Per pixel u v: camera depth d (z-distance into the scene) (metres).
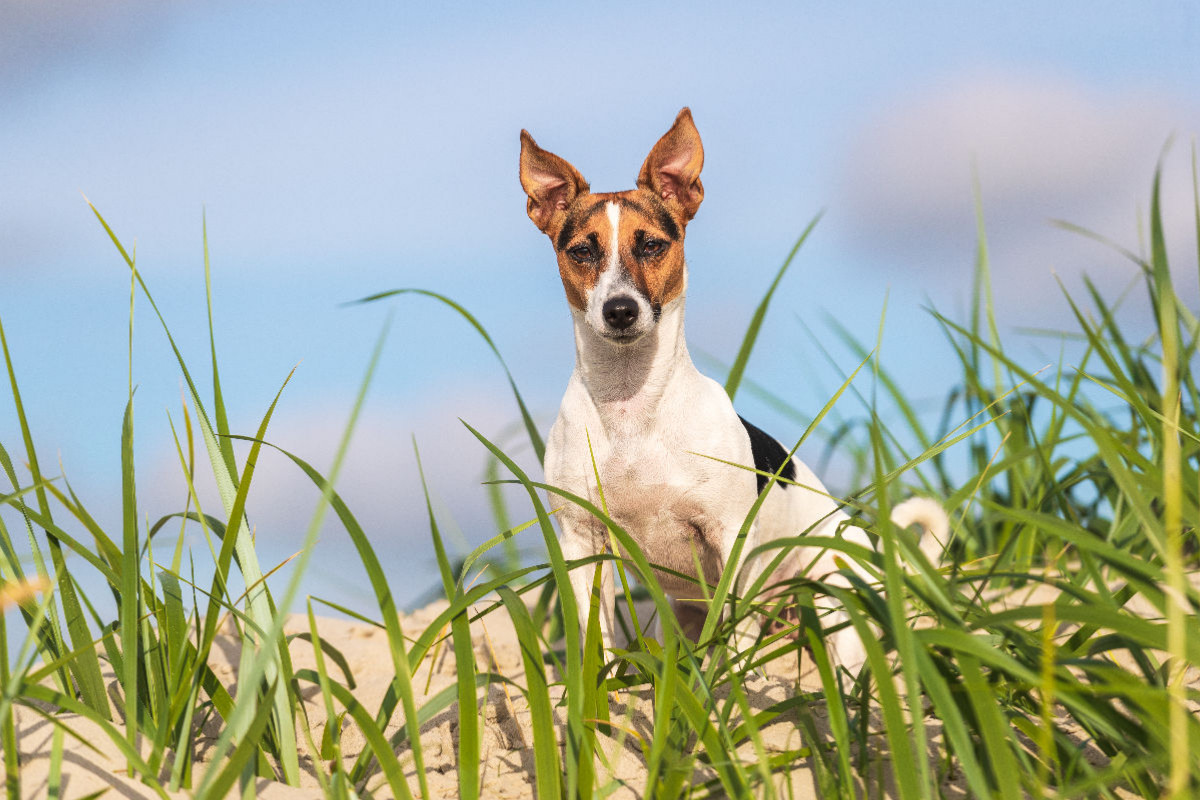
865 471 5.52
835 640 4.47
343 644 4.77
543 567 2.83
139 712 2.79
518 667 4.55
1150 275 4.25
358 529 2.52
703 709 2.53
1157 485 2.29
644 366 4.40
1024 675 2.09
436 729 3.26
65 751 2.52
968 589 4.62
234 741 2.81
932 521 4.50
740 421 4.69
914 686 2.02
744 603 2.64
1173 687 2.40
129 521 2.67
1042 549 5.14
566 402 4.60
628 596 3.11
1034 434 3.44
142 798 2.41
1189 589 2.11
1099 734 2.62
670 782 2.37
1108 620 2.04
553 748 2.37
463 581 2.98
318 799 2.51
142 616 2.80
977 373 5.46
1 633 2.42
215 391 2.95
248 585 2.84
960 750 2.01
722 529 4.51
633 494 4.45
